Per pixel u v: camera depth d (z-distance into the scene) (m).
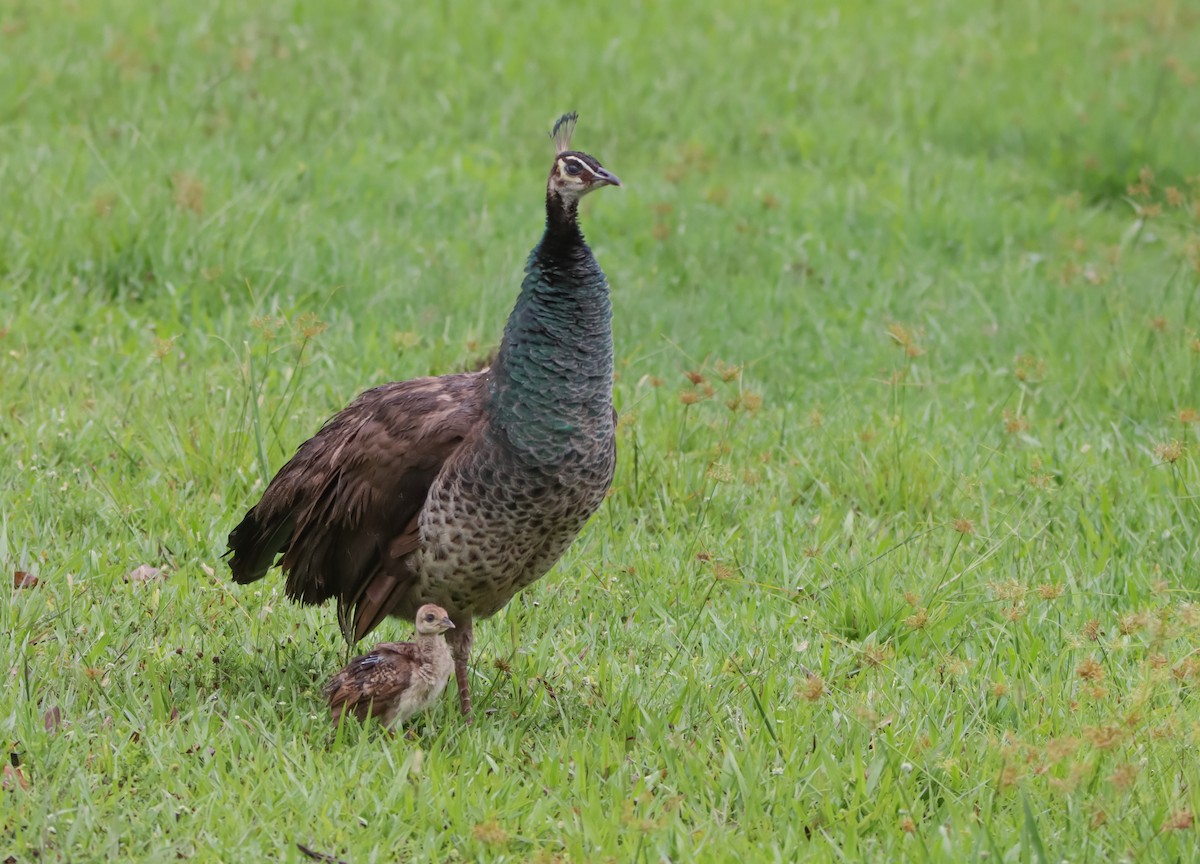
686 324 16.83
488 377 9.65
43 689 9.49
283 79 23.08
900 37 28.00
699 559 11.68
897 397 15.26
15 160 18.59
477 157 21.78
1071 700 9.62
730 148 22.94
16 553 11.30
